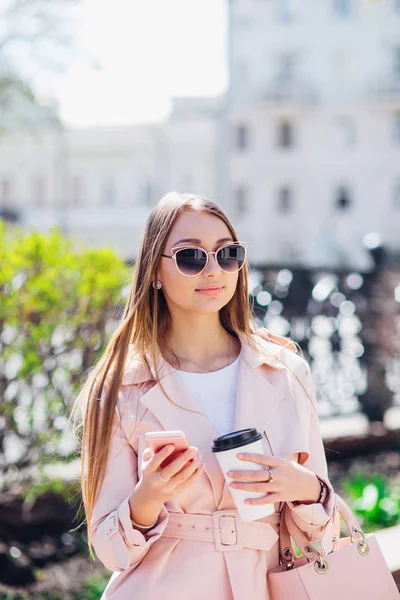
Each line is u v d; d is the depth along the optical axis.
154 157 47.94
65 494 4.46
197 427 1.90
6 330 4.04
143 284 2.00
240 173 44.94
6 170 51.06
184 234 1.96
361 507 4.72
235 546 1.86
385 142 42.69
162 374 1.94
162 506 1.79
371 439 6.52
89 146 49.59
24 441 4.16
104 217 49.84
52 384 4.19
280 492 1.79
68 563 4.19
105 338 4.39
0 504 4.23
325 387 6.66
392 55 42.50
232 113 44.69
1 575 3.95
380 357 6.74
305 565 1.89
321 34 43.16
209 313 2.04
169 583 1.84
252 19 44.38
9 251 4.06
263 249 44.44
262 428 1.94
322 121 43.41
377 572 1.92
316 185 43.72
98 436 1.91
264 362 1.99
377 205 42.88
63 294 4.22
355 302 6.76
